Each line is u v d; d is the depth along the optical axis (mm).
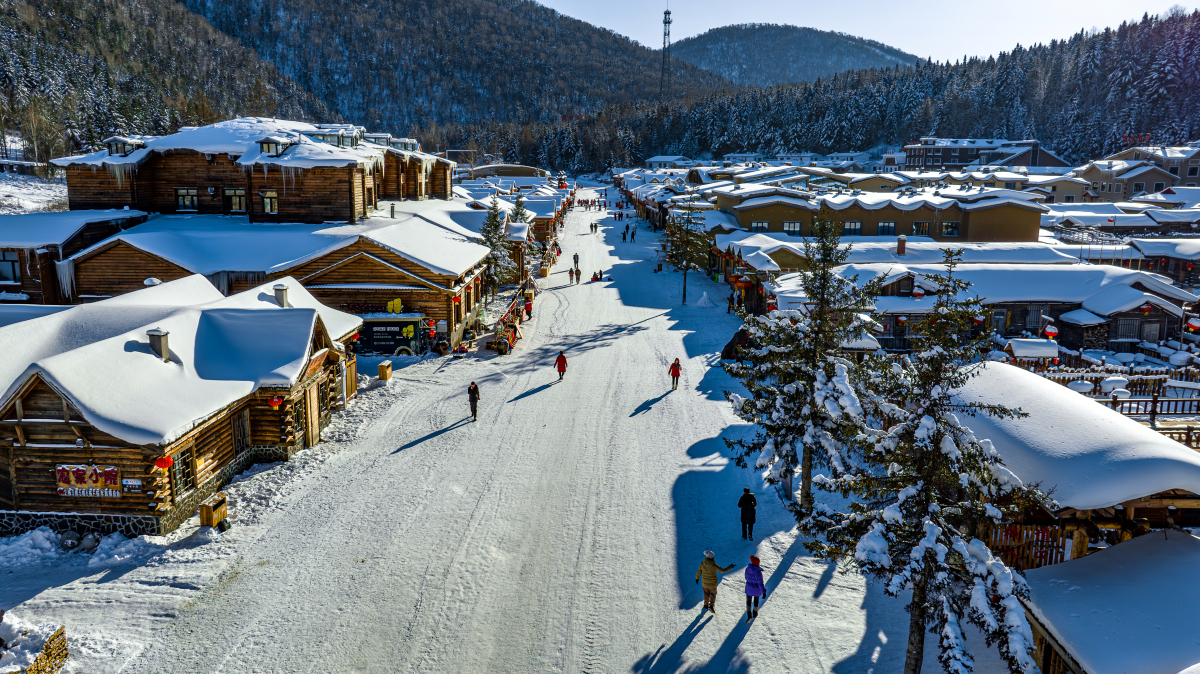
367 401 28531
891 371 12414
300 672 12906
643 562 16875
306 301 28359
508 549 17328
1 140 118875
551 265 67625
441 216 54219
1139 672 10109
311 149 44344
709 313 46969
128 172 43688
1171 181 105688
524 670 13117
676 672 13055
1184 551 12461
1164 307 38094
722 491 20750
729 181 98250
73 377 16812
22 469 17297
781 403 18391
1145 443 13094
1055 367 30594
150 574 15922
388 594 15359
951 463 10828
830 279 18656
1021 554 14414
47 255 36781
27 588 15305
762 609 14984
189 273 35469
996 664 12969
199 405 18641
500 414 27062
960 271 40969
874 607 15016
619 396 29375
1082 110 169625
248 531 17984
